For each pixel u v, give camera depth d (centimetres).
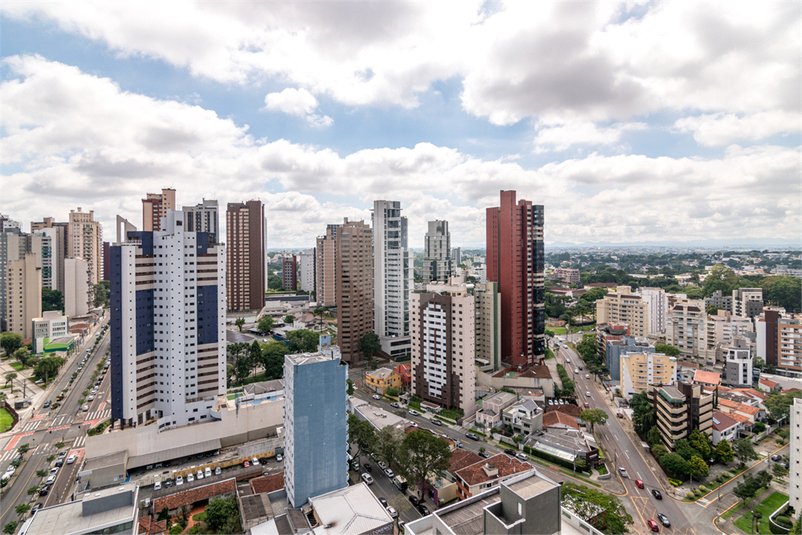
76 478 11025
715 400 14125
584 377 19425
